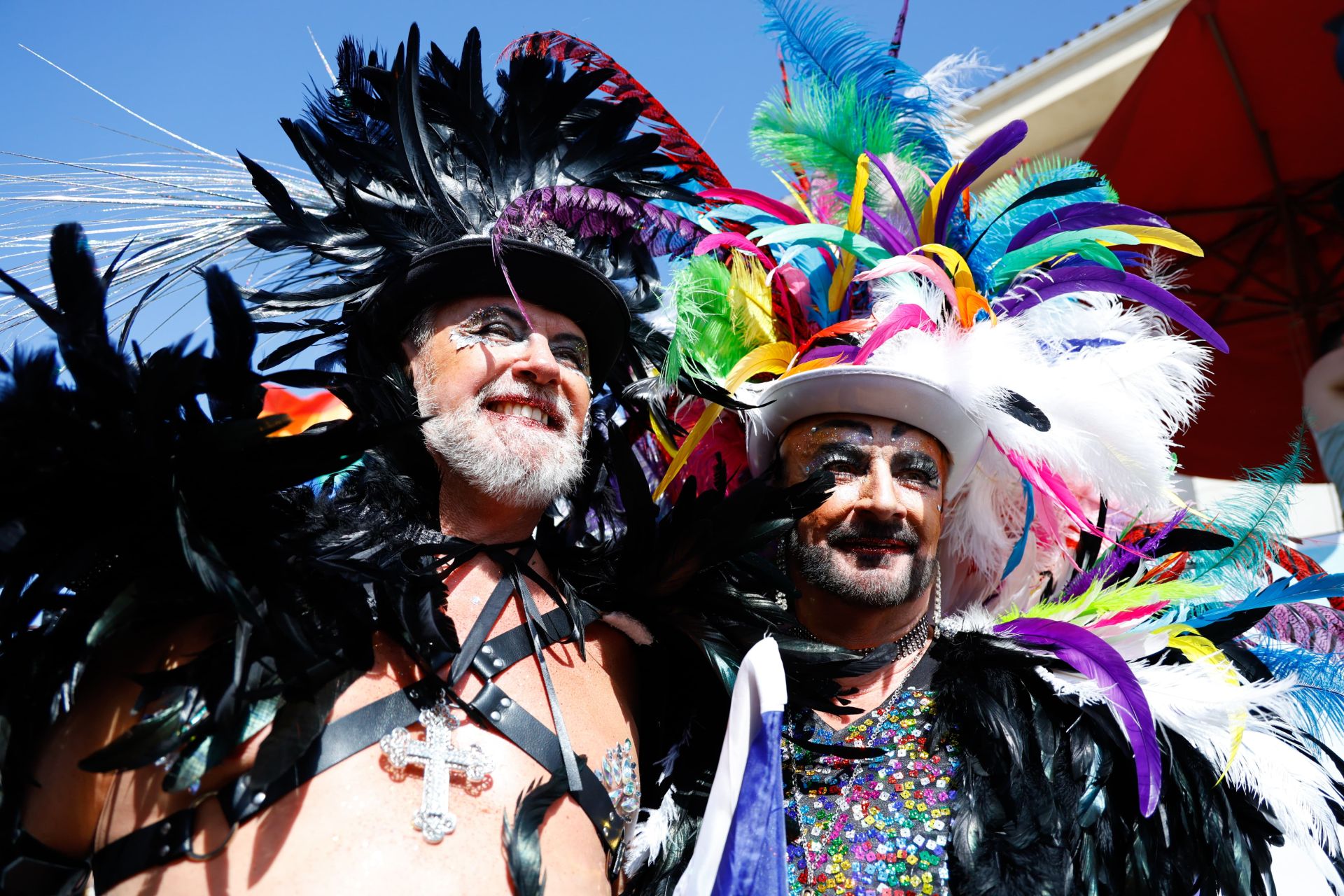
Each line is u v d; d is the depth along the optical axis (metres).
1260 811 1.85
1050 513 2.20
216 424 1.45
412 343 1.86
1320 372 3.63
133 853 1.44
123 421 1.44
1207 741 1.84
